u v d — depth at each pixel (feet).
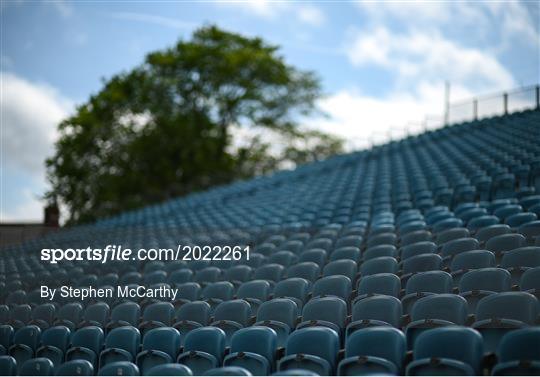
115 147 126.72
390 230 38.88
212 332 22.33
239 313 25.31
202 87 135.03
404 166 69.92
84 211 108.47
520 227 29.96
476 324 19.39
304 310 23.38
